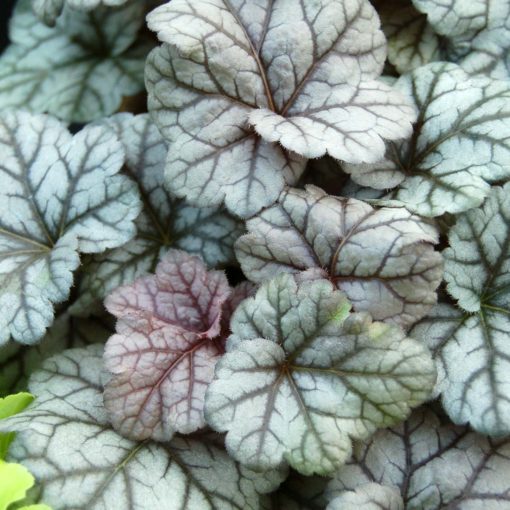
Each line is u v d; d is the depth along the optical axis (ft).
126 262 1.22
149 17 1.09
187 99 1.11
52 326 1.26
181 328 1.09
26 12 1.55
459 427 1.08
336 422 0.99
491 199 1.10
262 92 1.13
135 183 1.17
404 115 1.11
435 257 1.02
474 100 1.14
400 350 0.99
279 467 1.05
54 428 1.04
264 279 1.08
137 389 1.04
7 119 1.24
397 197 1.13
